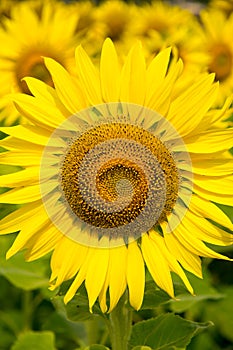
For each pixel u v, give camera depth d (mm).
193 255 1025
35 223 1022
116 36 1946
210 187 1028
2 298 1582
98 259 1021
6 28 1603
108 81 1024
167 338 1121
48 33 1546
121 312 1077
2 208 1271
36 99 1022
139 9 2109
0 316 1541
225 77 1665
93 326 1297
